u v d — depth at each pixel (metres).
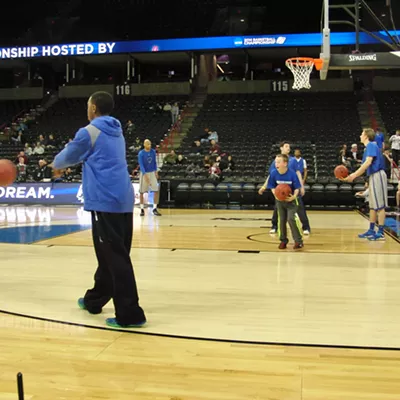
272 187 7.08
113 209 3.27
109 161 3.32
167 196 16.08
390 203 14.69
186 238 7.89
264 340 3.02
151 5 25.70
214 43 22.92
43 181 15.66
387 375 2.48
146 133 21.33
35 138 21.61
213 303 3.92
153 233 8.55
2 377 2.46
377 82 22.62
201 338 3.06
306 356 2.74
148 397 2.23
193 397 2.22
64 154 3.29
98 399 2.21
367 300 4.02
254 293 4.25
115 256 3.29
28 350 2.85
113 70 27.84
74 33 26.50
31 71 27.70
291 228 6.84
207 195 15.98
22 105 25.44
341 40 20.34
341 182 15.54
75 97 25.09
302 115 20.86
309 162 17.25
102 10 26.12
